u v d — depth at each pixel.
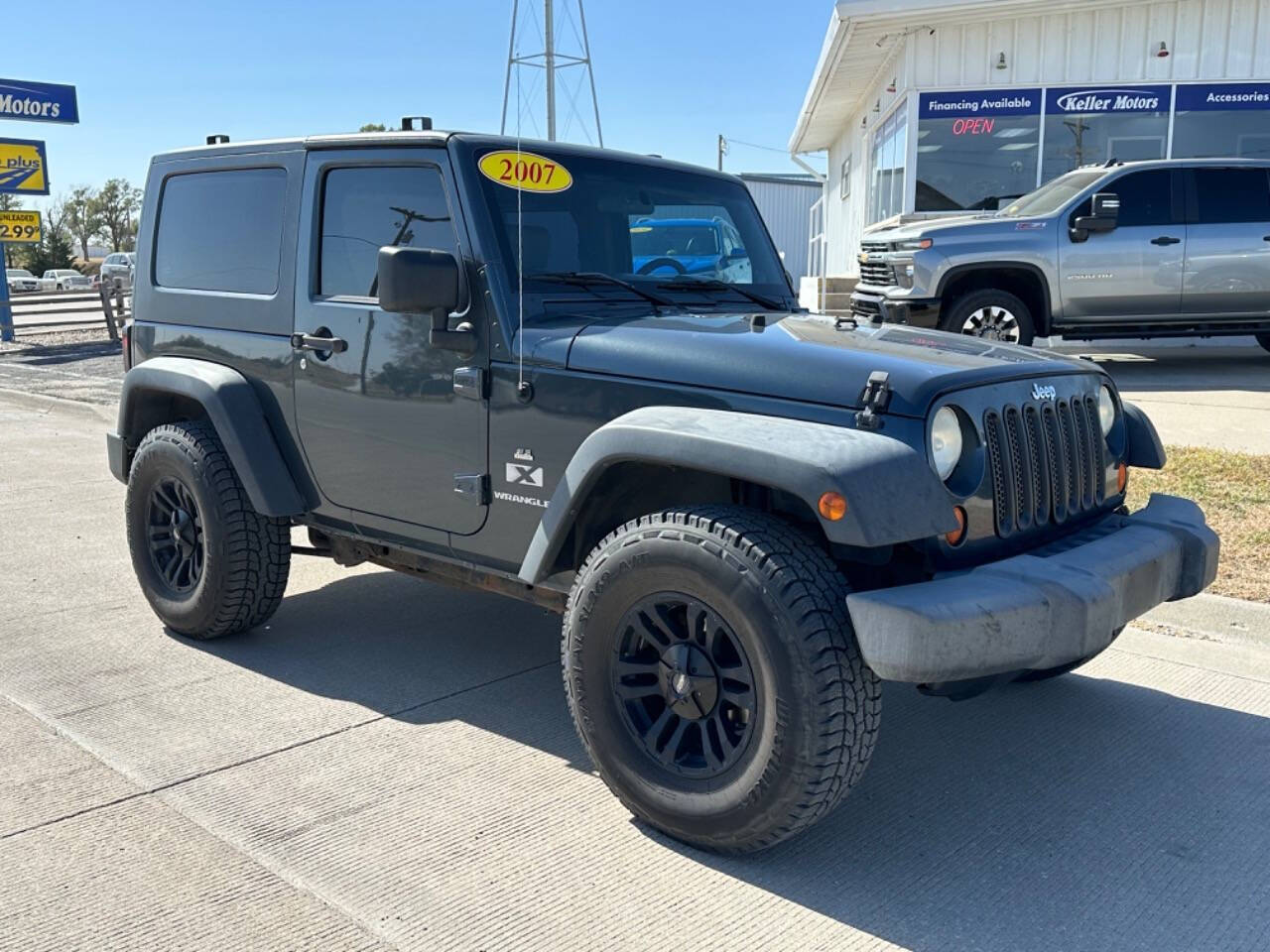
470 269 3.62
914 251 10.90
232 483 4.40
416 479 3.87
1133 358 13.38
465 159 3.69
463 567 3.91
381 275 3.41
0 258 21.05
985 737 3.89
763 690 2.80
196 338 4.61
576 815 3.27
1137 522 3.54
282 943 2.61
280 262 4.27
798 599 2.76
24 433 10.50
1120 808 3.37
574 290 3.77
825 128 25.03
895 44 16.56
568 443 3.42
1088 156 15.62
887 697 4.28
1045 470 3.28
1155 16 15.09
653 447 3.02
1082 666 4.55
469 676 4.39
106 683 4.25
